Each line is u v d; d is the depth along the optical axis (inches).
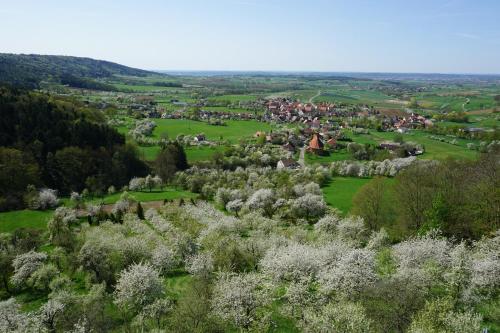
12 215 3690.9
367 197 3159.5
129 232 3073.3
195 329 1566.2
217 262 2269.9
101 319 1769.2
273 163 5935.0
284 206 3676.2
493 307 1519.4
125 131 7362.2
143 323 1722.4
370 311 1460.4
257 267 2284.7
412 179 3011.8
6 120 4901.6
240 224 3053.6
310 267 1892.2
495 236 2246.6
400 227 2792.8
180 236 2583.7
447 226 2444.6
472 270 1679.4
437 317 1333.7
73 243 2760.8
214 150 6535.4
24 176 4311.0
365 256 1831.9
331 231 2871.6
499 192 2498.8
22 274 2309.3
